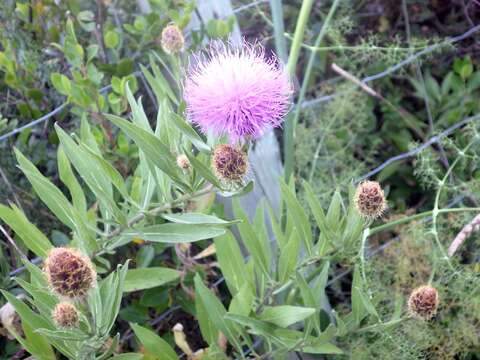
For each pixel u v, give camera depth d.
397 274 0.36
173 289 0.35
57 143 0.37
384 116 0.50
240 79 0.24
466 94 0.49
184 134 0.24
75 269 0.21
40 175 0.25
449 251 0.34
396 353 0.34
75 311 0.21
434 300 0.27
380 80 0.50
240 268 0.29
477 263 0.37
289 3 0.50
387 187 0.44
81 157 0.25
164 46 0.28
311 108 0.45
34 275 0.24
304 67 0.51
